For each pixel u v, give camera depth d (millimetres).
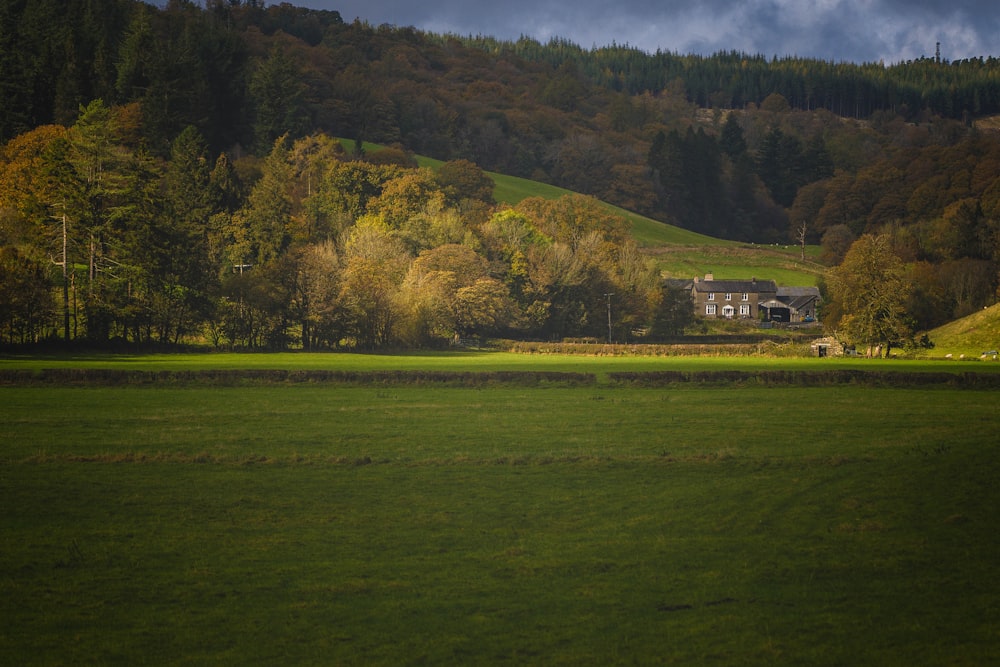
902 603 34031
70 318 149875
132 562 37906
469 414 80375
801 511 46094
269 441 65000
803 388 104438
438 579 36406
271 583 35812
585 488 51156
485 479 53312
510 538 41719
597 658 29766
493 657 29828
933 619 32594
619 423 75688
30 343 135375
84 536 41281
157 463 56469
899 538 41438
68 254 150875
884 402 91188
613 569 37625
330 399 89688
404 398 91562
